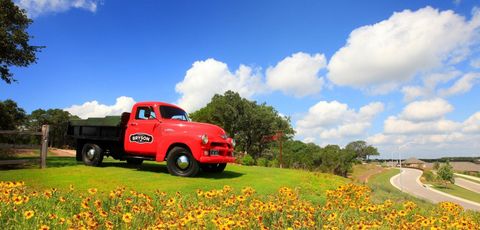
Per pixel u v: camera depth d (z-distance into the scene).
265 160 31.67
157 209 7.12
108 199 7.41
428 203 15.08
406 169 160.75
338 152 84.06
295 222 6.22
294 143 99.69
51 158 16.67
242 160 27.73
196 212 5.94
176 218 6.17
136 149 11.79
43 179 10.05
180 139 10.94
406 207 8.68
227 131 67.31
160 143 11.27
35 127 74.25
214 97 69.81
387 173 124.19
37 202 6.61
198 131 10.86
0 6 18.58
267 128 66.44
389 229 6.96
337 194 9.26
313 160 82.38
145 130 11.63
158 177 10.66
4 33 17.92
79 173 11.05
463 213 9.98
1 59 19.02
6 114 33.44
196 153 10.66
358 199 9.55
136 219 6.16
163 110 11.73
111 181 9.94
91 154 12.85
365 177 98.75
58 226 5.57
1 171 11.12
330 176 15.21
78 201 7.29
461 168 180.00
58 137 60.00
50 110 78.75
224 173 12.52
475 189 83.50
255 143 67.38
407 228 6.95
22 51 19.44
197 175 11.47
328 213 7.52
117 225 5.77
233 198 7.73
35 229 5.25
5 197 6.27
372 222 6.99
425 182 93.50
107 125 12.27
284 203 7.43
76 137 13.19
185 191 9.09
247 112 66.31
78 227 5.28
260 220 6.15
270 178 12.18
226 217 6.16
